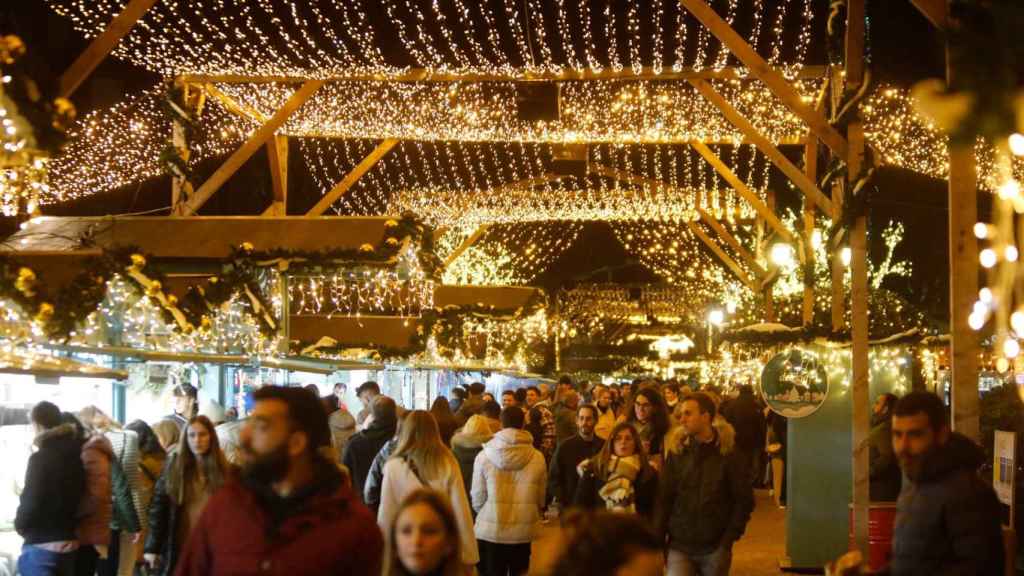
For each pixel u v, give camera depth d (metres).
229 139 17.86
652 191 25.95
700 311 37.34
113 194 24.34
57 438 8.57
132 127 16.52
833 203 13.41
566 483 9.72
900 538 5.20
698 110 17.05
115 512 9.98
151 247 12.20
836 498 12.73
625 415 11.01
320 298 15.83
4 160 7.23
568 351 38.03
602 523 2.77
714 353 29.83
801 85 15.81
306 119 17.42
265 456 4.21
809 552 12.70
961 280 8.62
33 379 9.95
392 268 12.23
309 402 4.32
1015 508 9.12
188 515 7.98
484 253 38.22
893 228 29.47
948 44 2.60
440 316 16.28
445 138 18.67
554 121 16.98
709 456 8.17
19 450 9.80
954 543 4.97
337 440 12.77
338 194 18.11
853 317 11.25
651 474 8.70
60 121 7.18
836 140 11.31
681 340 37.72
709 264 38.84
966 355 8.60
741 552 14.09
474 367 24.06
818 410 12.86
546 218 27.48
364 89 16.38
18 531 8.48
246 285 11.75
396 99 16.53
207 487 7.98
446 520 4.42
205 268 12.08
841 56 11.48
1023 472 9.27
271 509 4.20
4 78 6.89
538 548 13.41
